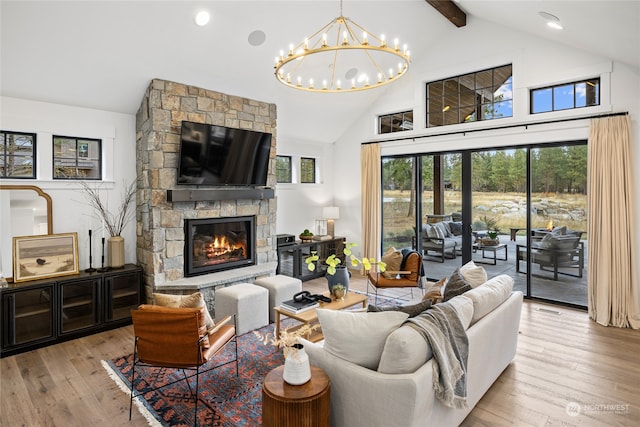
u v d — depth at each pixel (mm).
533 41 4840
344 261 6973
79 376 3033
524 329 3996
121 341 3760
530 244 5035
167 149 4355
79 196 4234
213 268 4844
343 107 6379
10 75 3580
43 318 3631
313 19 4402
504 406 2570
